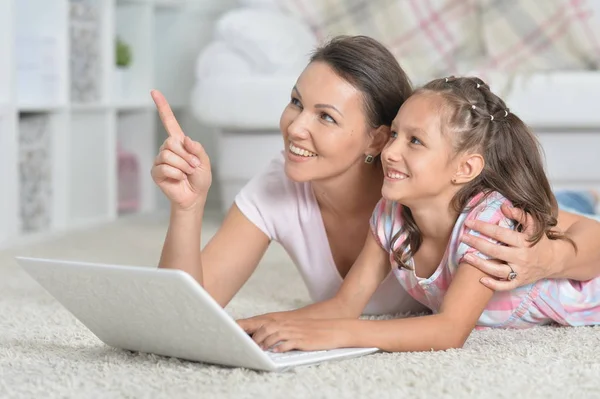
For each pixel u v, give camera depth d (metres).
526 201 1.58
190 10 4.69
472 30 4.08
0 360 1.45
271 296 2.21
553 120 3.48
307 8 4.08
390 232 1.66
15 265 2.74
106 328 1.46
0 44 3.13
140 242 3.32
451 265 1.59
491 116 1.56
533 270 1.57
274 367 1.33
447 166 1.53
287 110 1.65
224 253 1.80
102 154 3.93
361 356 1.44
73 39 3.71
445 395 1.22
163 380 1.31
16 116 3.19
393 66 1.67
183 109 4.74
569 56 3.92
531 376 1.32
